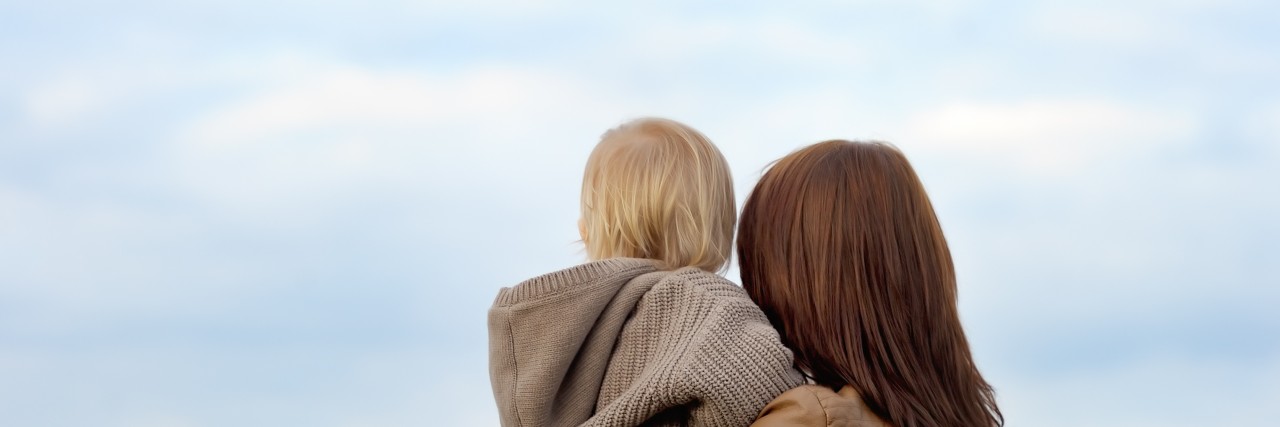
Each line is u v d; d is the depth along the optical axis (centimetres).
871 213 173
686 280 171
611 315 172
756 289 181
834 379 170
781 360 161
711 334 162
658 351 168
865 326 169
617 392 170
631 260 178
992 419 183
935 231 180
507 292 176
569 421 172
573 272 173
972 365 183
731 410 159
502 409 173
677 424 166
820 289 171
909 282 173
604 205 187
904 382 168
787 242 175
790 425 155
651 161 185
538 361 170
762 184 183
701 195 185
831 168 176
